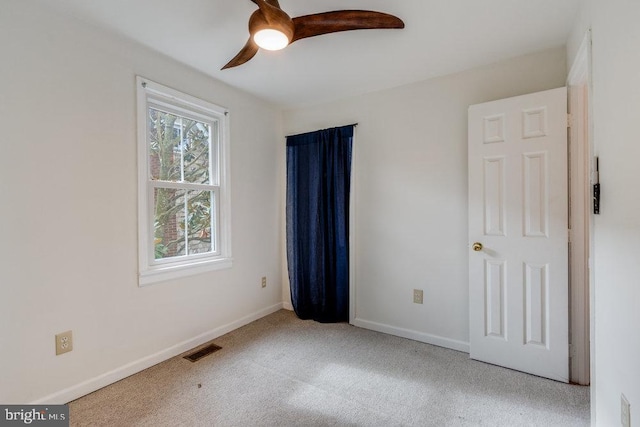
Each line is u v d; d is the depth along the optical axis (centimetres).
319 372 215
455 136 251
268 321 312
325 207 312
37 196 170
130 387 197
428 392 192
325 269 310
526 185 211
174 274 238
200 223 267
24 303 166
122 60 206
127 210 210
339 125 310
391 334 280
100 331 196
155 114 234
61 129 179
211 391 193
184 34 201
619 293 119
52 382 175
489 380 204
